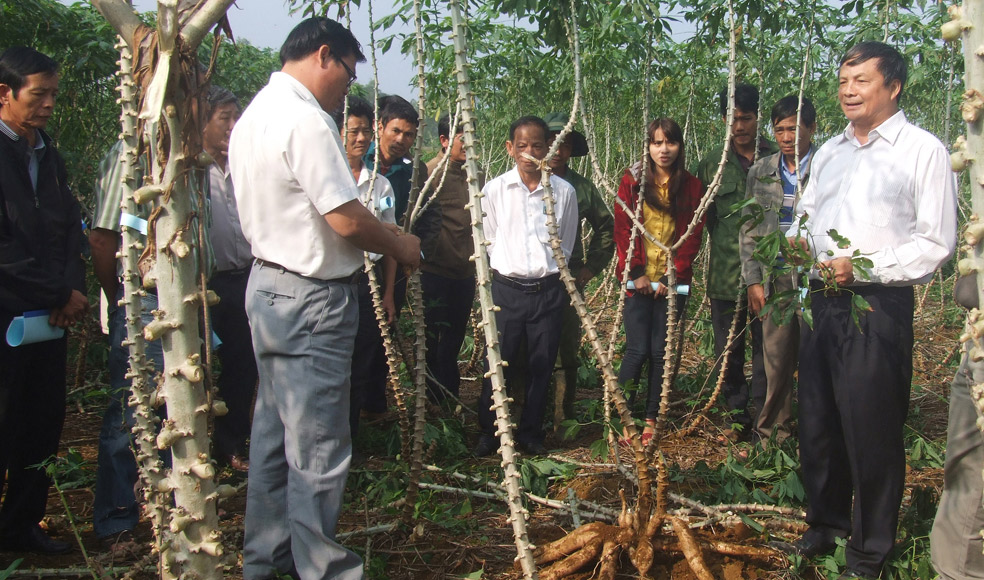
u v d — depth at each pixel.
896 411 2.80
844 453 2.99
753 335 4.65
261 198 2.54
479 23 6.97
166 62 1.60
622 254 4.53
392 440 4.22
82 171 5.60
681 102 7.06
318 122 2.45
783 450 4.14
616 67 6.13
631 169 4.54
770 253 2.88
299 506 2.55
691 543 2.89
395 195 4.74
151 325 1.73
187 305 1.75
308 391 2.55
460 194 5.02
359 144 3.87
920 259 2.67
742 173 4.71
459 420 5.02
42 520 3.34
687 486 3.88
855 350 2.79
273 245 2.56
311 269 2.54
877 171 2.82
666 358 2.93
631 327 4.57
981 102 1.37
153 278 1.76
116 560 3.03
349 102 3.87
